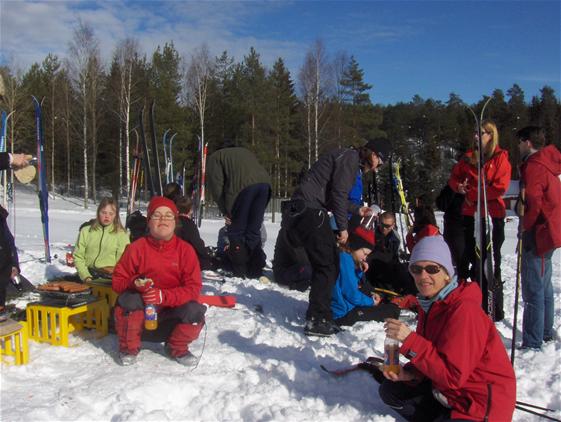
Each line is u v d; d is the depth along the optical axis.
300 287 5.80
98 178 36.09
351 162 3.98
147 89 31.53
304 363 3.28
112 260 4.65
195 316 3.10
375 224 5.47
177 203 5.85
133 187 8.26
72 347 3.32
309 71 28.52
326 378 3.12
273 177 30.98
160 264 3.21
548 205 3.72
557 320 4.72
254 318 4.27
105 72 32.69
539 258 3.82
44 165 6.47
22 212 20.55
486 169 4.47
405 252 6.09
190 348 3.45
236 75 34.44
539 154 3.79
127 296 3.07
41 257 6.93
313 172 4.07
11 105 27.78
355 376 3.12
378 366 2.91
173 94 30.61
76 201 30.45
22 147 32.16
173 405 2.75
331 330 3.97
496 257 4.52
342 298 4.35
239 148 6.64
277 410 2.64
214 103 34.53
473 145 4.52
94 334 3.58
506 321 4.73
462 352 2.28
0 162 3.33
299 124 34.44
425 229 4.79
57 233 12.72
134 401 2.66
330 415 2.65
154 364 3.13
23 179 3.48
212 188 6.66
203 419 2.59
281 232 5.99
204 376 2.99
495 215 4.51
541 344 3.88
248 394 2.82
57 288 3.46
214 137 34.22
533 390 3.16
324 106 30.38
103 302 3.57
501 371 2.35
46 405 2.52
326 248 3.95
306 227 3.94
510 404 2.34
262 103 30.84
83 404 2.58
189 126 30.69
